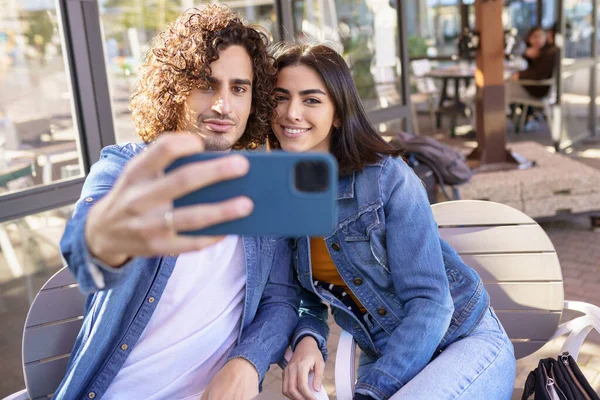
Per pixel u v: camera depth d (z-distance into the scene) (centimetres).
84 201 142
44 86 341
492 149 583
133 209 74
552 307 219
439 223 229
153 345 166
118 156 167
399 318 186
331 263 195
